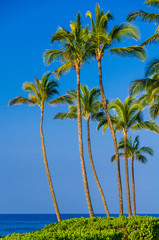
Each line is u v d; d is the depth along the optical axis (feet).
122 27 77.71
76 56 77.71
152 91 74.54
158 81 72.79
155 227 49.03
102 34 77.41
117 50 79.56
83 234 38.63
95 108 100.53
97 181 96.94
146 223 49.06
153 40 69.21
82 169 76.59
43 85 94.48
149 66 72.49
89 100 100.22
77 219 58.80
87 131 99.55
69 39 78.95
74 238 37.32
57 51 80.43
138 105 96.73
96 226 52.13
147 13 70.03
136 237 47.29
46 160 92.12
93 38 78.02
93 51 80.79
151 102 74.84
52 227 54.39
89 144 98.68
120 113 100.22
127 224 50.31
